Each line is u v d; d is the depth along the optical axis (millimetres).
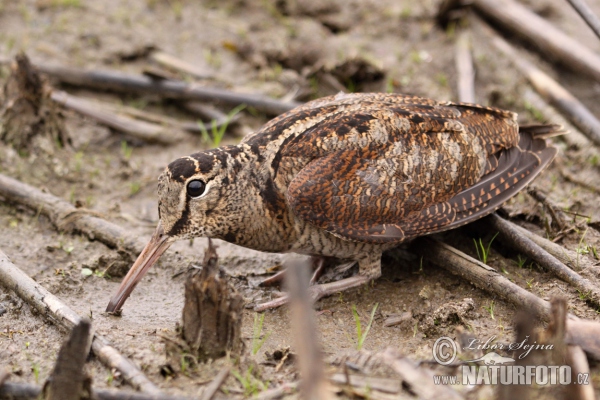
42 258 10914
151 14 16094
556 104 13680
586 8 11844
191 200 9500
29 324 9492
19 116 12664
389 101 10523
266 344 9242
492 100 14109
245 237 9914
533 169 10531
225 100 13891
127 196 12492
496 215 10711
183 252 11203
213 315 8297
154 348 8883
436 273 10422
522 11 15312
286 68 15172
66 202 11617
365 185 9641
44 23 15695
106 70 14469
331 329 9562
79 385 7469
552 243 10320
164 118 13977
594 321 8805
